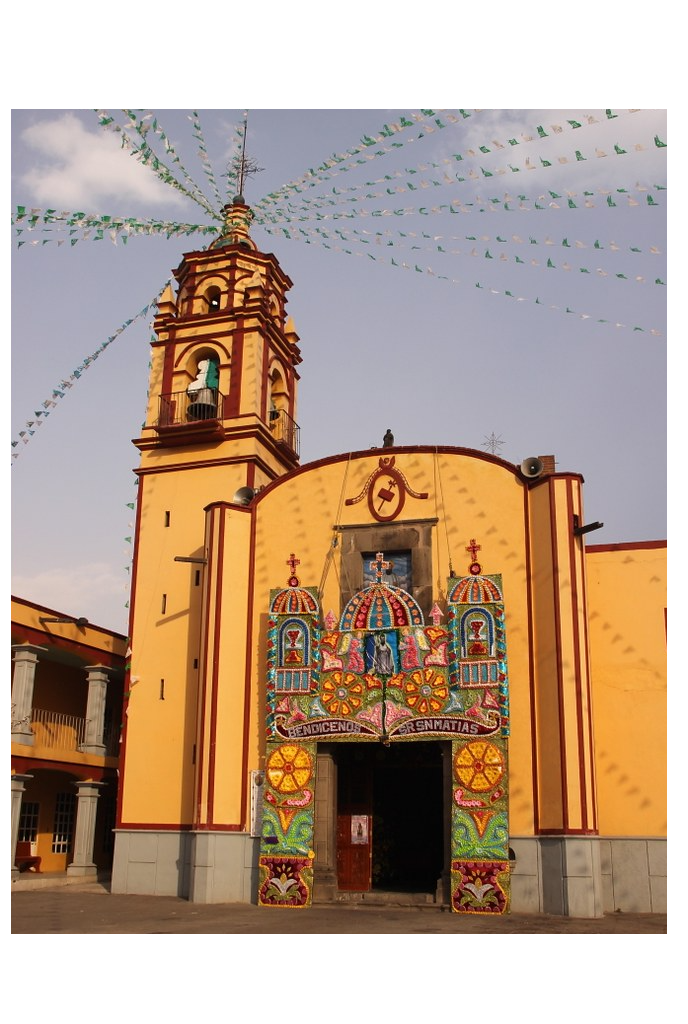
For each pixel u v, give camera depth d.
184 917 19.20
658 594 23.31
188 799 25.25
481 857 20.92
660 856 21.72
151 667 26.92
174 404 29.58
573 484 22.89
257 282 31.42
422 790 26.89
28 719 27.59
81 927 16.95
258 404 29.00
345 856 23.75
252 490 26.78
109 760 31.02
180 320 30.72
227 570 25.23
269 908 21.55
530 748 21.75
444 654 22.61
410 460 24.95
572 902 20.03
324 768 23.12
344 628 23.62
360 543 24.64
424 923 18.39
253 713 24.42
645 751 22.42
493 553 23.44
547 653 22.02
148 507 28.69
